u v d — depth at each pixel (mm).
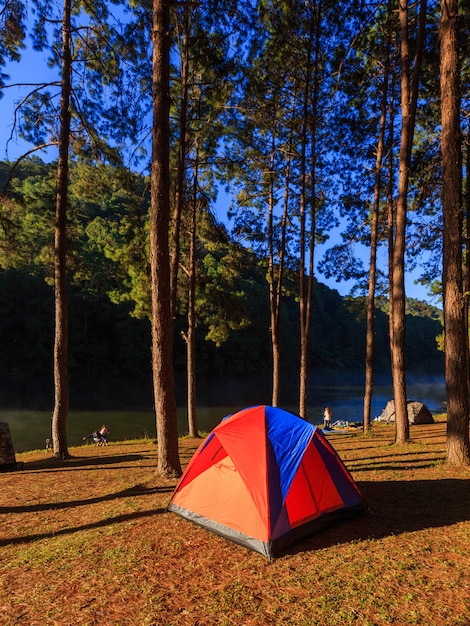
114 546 4758
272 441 5148
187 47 11258
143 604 3566
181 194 13312
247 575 4020
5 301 48094
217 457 5453
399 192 11086
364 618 3254
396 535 4793
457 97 7652
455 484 6570
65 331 11383
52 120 11664
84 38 11469
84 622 3342
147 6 9672
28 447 20031
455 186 7617
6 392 37750
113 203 56156
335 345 83188
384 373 81438
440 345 22984
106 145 12164
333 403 39781
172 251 14719
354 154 15062
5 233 11867
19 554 4762
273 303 15938
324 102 14164
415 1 11578
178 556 4461
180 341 54531
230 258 16484
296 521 4781
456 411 7734
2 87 10312
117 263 15438
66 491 7461
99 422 26578
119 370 50156
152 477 7832
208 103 11703
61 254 11352
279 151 15062
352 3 12266
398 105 14453
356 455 9844
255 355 58656
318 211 16062
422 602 3430
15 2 9883
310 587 3736
